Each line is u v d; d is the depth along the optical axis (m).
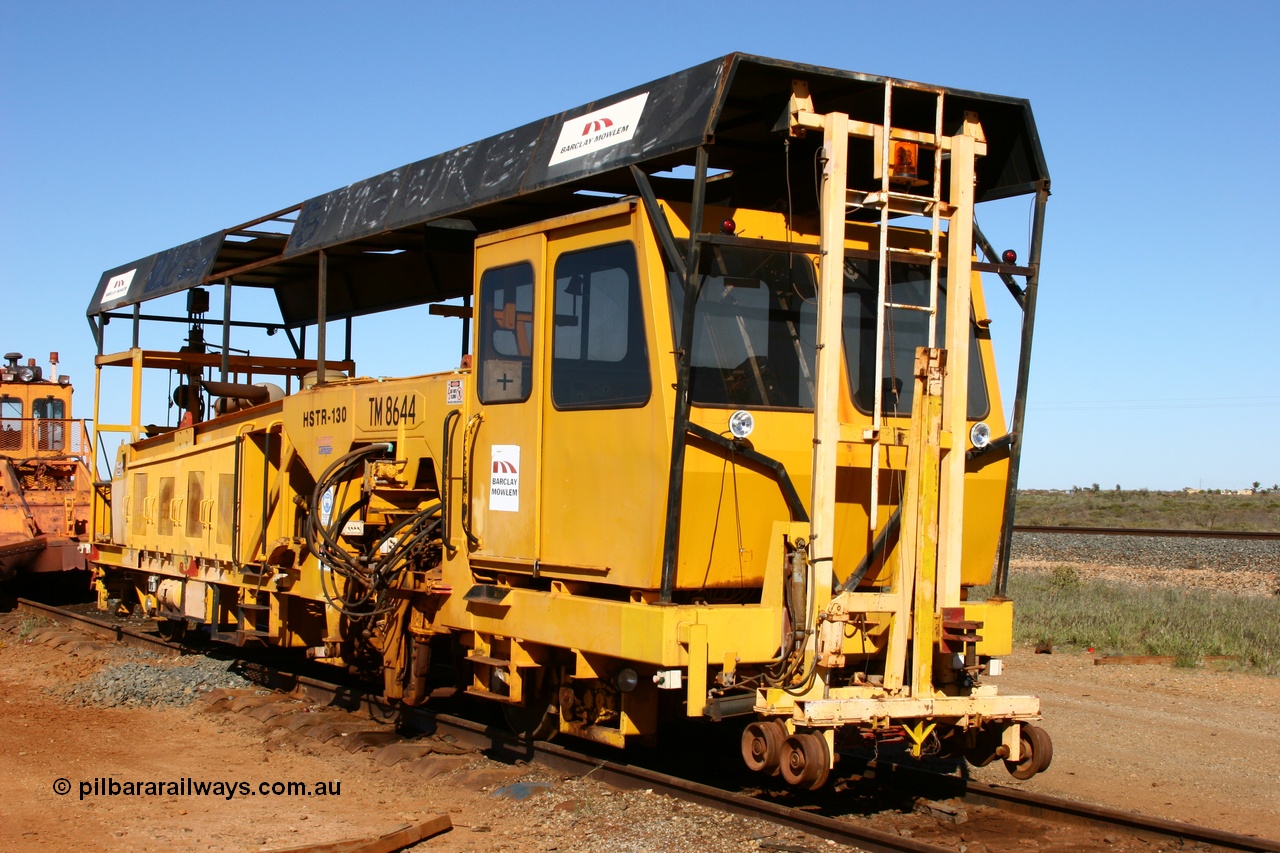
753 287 7.48
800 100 6.94
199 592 13.15
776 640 6.89
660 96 7.27
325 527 10.23
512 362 8.33
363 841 6.55
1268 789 8.51
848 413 7.59
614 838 6.63
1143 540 29.94
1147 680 12.87
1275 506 59.34
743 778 8.26
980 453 7.75
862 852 6.33
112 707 11.06
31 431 20.67
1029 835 6.95
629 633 7.04
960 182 7.38
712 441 6.98
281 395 12.87
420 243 10.49
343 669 12.57
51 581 22.66
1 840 6.78
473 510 8.70
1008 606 7.66
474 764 8.46
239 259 13.38
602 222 7.54
